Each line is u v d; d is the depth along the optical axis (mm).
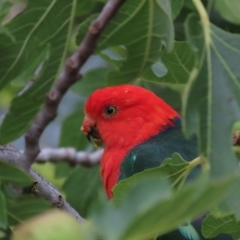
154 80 7727
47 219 2766
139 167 7812
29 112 6020
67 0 5680
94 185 10188
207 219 5594
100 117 8484
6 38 5281
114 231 2801
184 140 8000
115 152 8367
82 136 10234
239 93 4840
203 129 4699
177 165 5008
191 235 7047
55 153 9781
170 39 5266
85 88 9820
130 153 8055
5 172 4789
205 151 4684
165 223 2912
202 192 2854
